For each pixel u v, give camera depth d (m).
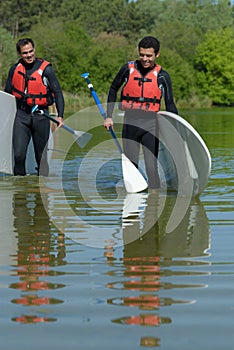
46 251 7.91
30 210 10.98
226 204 11.62
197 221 9.95
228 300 5.95
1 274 6.86
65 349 4.93
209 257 7.57
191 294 6.13
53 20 141.12
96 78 100.50
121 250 7.98
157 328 5.30
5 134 15.64
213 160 19.47
